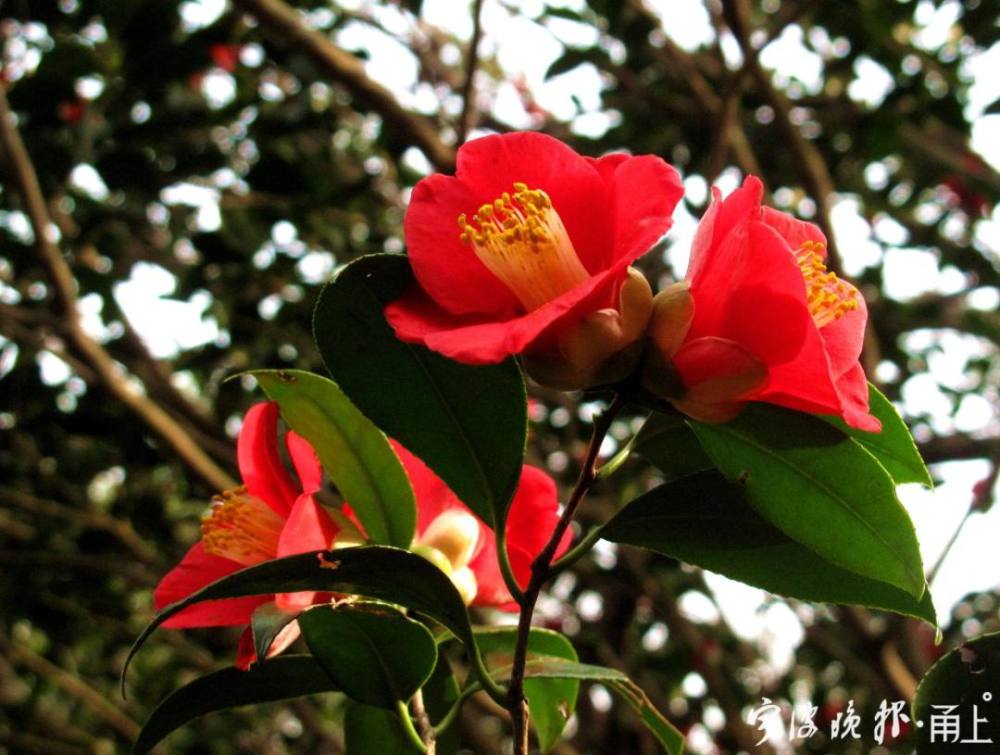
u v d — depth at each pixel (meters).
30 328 0.96
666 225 0.25
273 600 0.30
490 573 0.33
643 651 1.21
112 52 0.88
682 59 0.99
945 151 1.04
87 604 1.24
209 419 1.02
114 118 0.88
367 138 1.10
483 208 0.27
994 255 1.14
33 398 1.04
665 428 0.29
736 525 0.29
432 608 0.28
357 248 1.05
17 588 1.17
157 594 0.32
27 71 0.83
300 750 1.42
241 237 0.99
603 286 0.26
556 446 1.02
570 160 0.28
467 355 0.24
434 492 0.33
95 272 0.98
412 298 0.28
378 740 0.33
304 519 0.29
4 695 1.37
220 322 1.02
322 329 0.28
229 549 0.32
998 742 0.28
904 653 0.79
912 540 0.27
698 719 1.19
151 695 1.48
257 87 1.01
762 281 0.25
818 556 0.29
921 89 0.94
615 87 1.03
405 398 0.28
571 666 0.31
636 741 1.09
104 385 0.85
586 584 1.10
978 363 1.23
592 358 0.26
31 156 0.86
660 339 0.26
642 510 0.28
